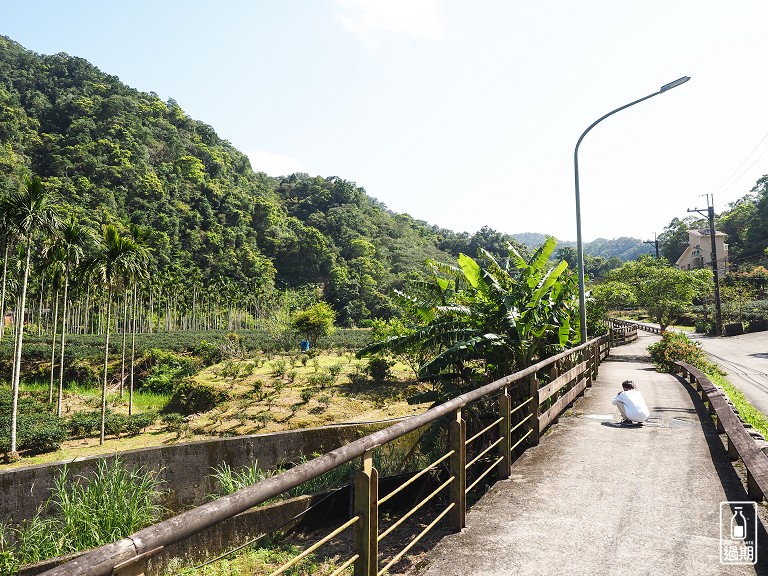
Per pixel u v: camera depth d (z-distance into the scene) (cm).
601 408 1020
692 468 600
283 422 2342
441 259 15988
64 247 2455
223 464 1320
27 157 11725
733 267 7644
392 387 2833
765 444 656
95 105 14638
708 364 1886
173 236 11312
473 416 990
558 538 408
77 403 3272
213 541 767
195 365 4166
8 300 4419
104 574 139
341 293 12200
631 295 4788
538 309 1187
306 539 789
